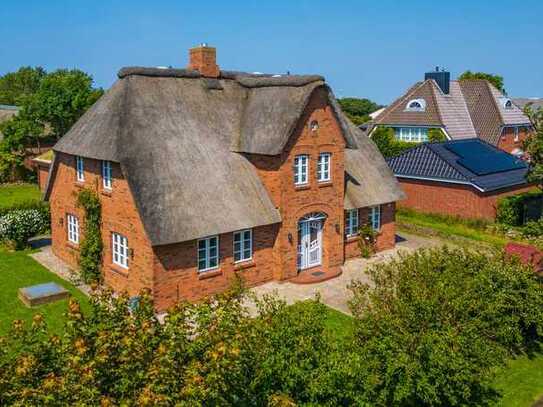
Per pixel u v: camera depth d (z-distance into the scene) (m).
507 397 17.98
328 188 28.78
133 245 23.77
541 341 21.72
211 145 26.56
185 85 28.11
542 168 32.69
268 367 12.02
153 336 10.70
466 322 16.02
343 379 12.48
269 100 27.48
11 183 61.75
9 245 32.19
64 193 29.41
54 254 31.53
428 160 42.06
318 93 27.36
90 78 71.75
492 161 42.50
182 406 9.08
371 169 33.41
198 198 24.16
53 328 21.66
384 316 15.34
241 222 24.88
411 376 13.94
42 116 67.31
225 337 10.91
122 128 24.48
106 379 9.66
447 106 60.81
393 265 18.53
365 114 123.94
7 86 148.25
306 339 12.75
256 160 27.30
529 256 26.06
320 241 29.59
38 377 9.66
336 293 26.33
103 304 11.23
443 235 37.53
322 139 28.00
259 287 26.75
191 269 23.92
